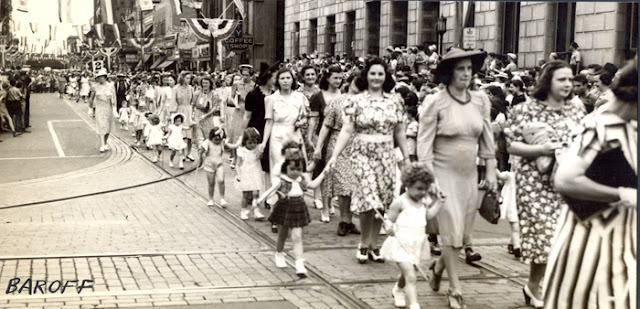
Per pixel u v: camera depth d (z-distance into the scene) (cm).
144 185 1355
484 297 670
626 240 456
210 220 1026
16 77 2453
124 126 2697
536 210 616
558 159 588
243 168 1024
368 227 796
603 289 456
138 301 639
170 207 1127
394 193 800
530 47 1847
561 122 614
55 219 1023
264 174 1128
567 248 466
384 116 780
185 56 3450
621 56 1555
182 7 3475
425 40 2222
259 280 716
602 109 446
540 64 1501
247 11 3281
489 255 835
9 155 1828
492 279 734
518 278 736
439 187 635
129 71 3566
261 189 1029
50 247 844
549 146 595
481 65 650
